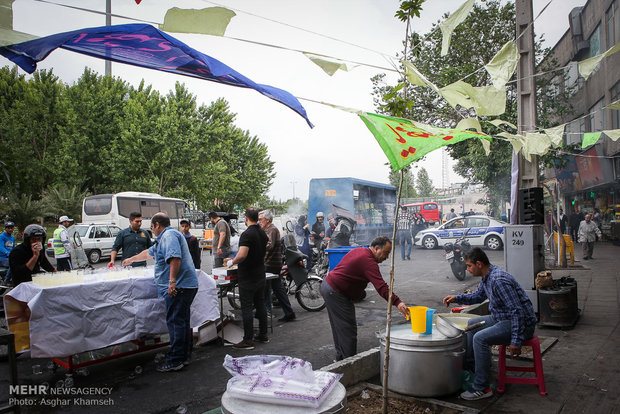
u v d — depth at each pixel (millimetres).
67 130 31250
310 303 7996
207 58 2381
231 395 2416
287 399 2287
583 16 21156
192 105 36156
